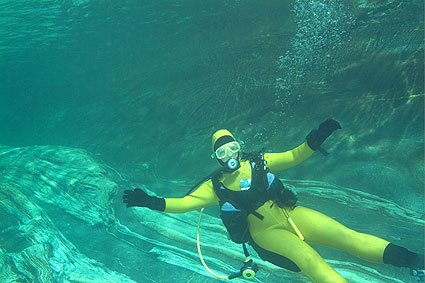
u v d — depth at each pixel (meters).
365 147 4.58
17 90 11.22
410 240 3.18
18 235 4.12
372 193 3.96
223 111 6.19
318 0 5.69
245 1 6.58
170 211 2.15
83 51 9.41
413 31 4.98
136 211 4.52
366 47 5.21
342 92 5.29
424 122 4.50
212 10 6.98
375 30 5.29
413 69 4.78
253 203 2.10
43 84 10.68
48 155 5.95
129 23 8.21
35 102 10.77
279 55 6.09
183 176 5.50
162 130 6.68
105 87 8.88
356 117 5.00
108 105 8.41
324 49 5.60
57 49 9.93
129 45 8.40
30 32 9.55
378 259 1.95
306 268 1.94
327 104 5.35
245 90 6.12
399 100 4.83
